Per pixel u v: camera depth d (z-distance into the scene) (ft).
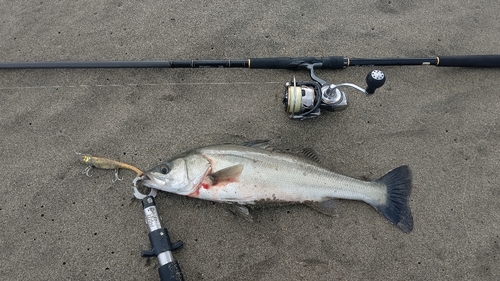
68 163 2.36
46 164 2.35
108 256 2.20
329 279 2.18
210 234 2.24
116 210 2.28
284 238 2.24
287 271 2.19
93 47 2.64
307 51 2.67
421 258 2.23
